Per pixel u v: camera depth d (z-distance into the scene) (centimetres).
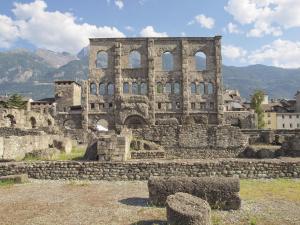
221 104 9256
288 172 2412
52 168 2527
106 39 9538
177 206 1359
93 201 1839
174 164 2455
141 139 4003
